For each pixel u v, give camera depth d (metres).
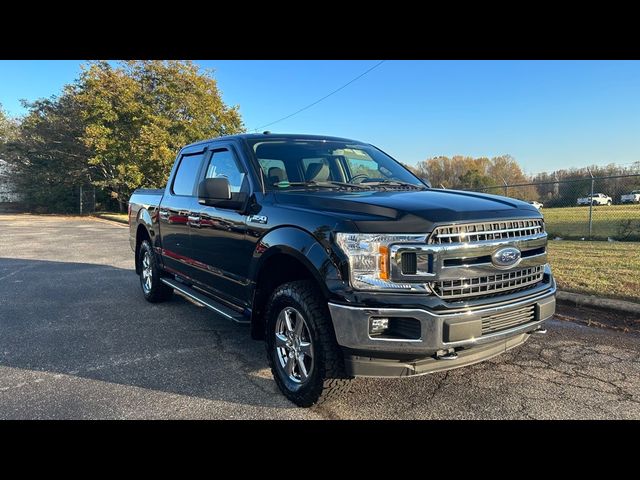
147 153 24.23
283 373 3.42
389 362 2.85
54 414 3.16
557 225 14.52
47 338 4.80
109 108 24.77
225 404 3.30
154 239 5.96
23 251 11.90
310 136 4.69
